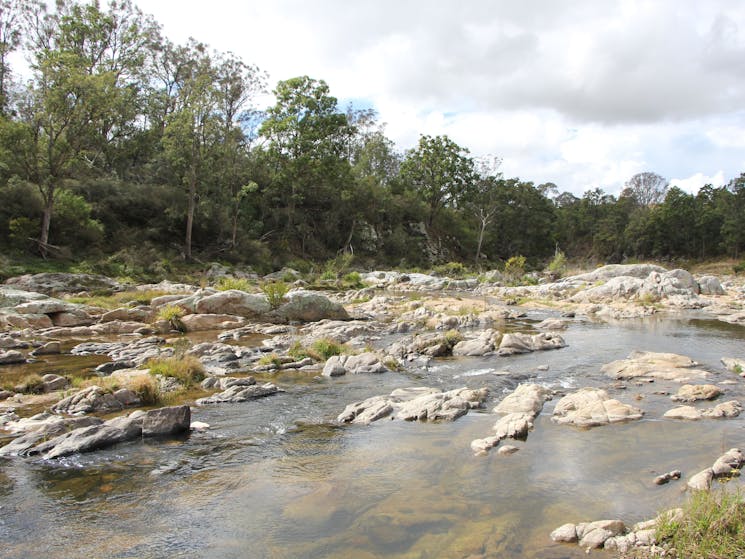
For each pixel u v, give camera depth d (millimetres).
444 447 8297
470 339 17922
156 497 6641
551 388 12109
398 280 46875
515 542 5438
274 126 57594
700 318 25984
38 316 21031
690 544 4992
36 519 6070
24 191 37344
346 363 14523
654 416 9766
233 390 11586
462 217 91625
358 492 6727
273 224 61438
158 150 55594
